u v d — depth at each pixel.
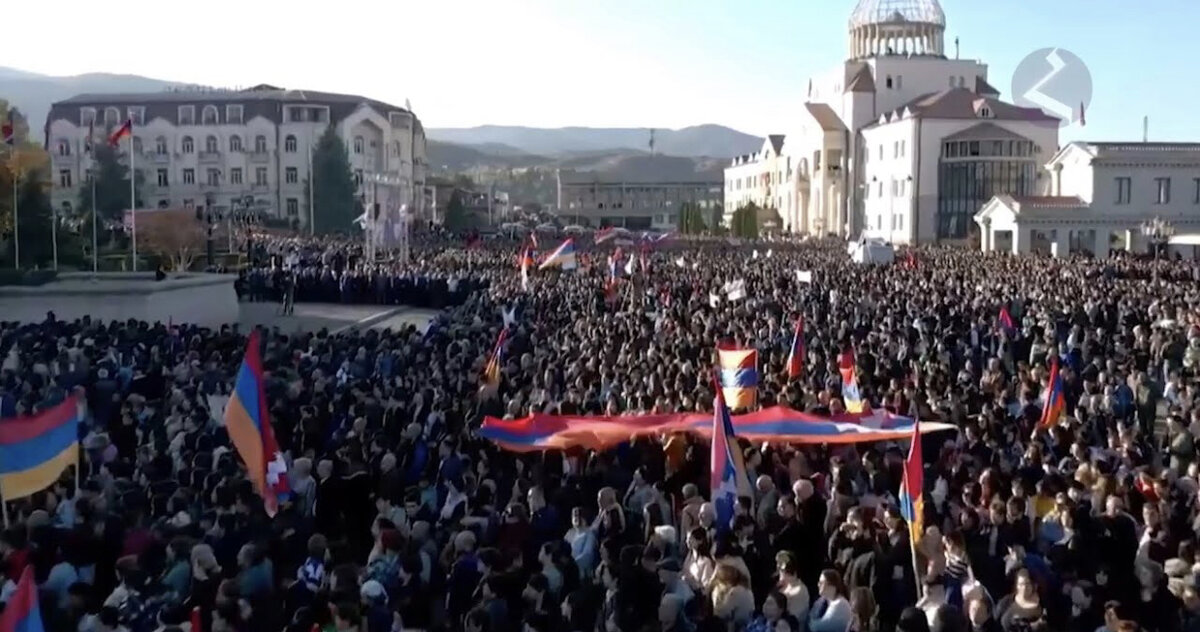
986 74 116.69
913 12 123.06
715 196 189.12
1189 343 24.33
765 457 14.91
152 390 19.28
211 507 12.55
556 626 9.73
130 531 11.14
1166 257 66.12
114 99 115.69
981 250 79.25
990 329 28.06
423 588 10.59
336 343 24.75
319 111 116.25
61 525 11.53
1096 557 11.10
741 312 31.03
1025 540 11.61
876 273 48.38
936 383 20.09
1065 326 28.02
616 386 19.23
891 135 105.94
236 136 115.00
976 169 97.19
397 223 74.88
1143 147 78.94
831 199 117.88
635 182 189.75
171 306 36.53
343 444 14.97
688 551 11.62
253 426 12.87
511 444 14.85
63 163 110.62
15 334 24.45
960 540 10.66
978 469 13.91
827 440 14.83
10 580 10.18
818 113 119.44
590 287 40.47
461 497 13.20
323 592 9.80
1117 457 14.31
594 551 11.62
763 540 11.52
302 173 115.69
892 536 11.02
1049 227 77.88
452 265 55.66
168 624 9.41
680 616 9.55
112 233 56.22
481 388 19.08
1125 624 8.57
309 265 53.56
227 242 66.69
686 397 17.92
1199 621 9.55
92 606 10.26
